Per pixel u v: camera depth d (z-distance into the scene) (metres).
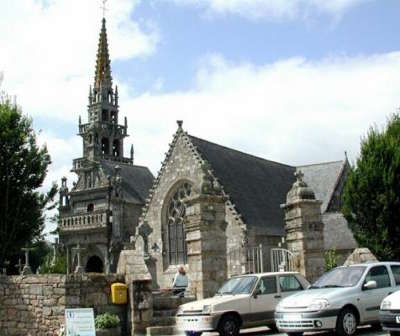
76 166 63.84
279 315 16.53
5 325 21.58
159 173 47.06
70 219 60.12
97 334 19.64
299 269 24.94
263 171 51.97
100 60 73.31
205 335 19.81
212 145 48.38
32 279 21.06
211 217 23.98
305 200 25.34
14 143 29.75
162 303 22.28
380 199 33.59
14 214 29.59
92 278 20.67
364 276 17.05
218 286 23.58
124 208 59.62
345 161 54.94
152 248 46.31
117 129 71.56
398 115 36.41
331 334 17.44
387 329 14.88
